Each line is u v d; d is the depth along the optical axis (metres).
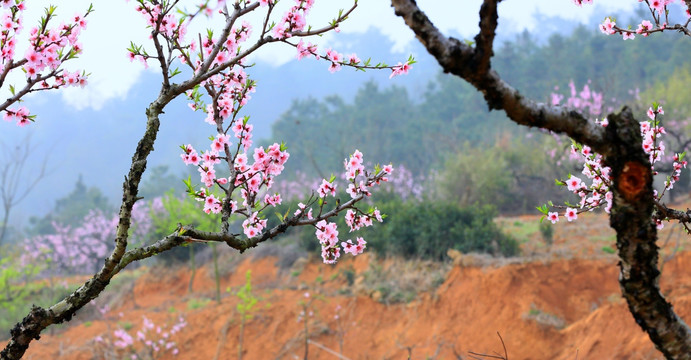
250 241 3.47
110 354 14.11
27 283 18.98
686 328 2.31
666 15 4.21
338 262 17.50
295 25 3.46
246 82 3.88
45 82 3.57
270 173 3.74
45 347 15.03
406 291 14.71
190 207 18.30
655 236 2.29
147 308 17.88
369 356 13.29
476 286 13.70
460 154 26.53
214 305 16.25
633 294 2.33
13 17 3.40
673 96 27.42
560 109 2.27
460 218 16.72
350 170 3.98
